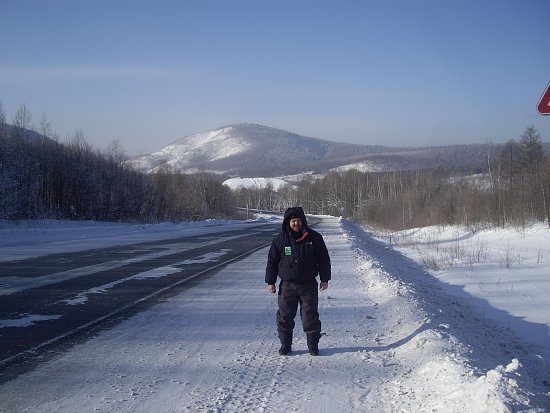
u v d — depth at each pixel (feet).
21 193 130.11
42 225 122.42
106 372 19.26
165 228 140.15
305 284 21.65
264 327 26.68
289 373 19.25
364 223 259.19
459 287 46.01
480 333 27.30
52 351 21.90
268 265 21.91
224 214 289.94
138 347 22.72
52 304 31.96
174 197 204.64
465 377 16.88
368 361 20.72
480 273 53.42
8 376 18.71
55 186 151.64
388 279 41.14
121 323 27.30
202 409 15.71
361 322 27.68
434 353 20.63
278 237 21.81
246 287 39.68
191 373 19.22
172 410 15.65
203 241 91.61
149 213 182.80
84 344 23.09
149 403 16.20
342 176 433.07
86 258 59.41
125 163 179.93
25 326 26.27
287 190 521.65
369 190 334.44
